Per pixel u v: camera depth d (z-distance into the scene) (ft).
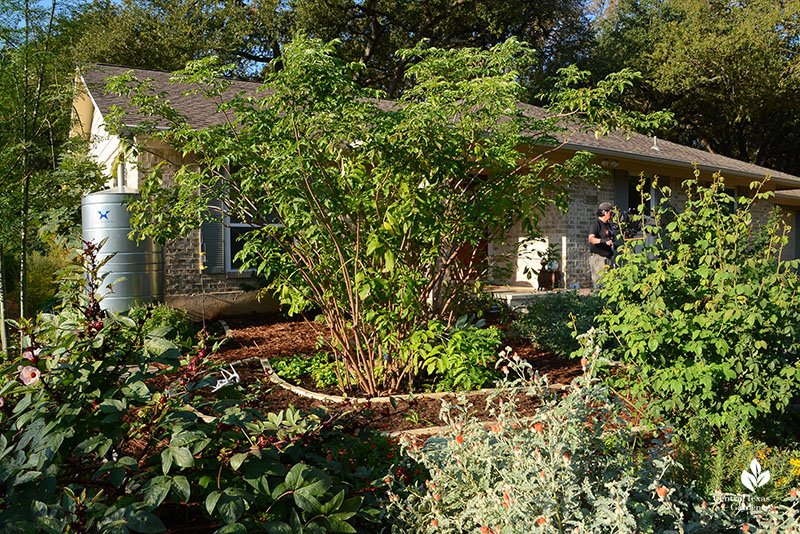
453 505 10.08
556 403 11.16
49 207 32.12
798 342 16.74
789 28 88.17
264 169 18.13
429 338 19.31
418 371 21.29
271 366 23.36
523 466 9.66
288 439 9.11
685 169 50.57
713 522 10.07
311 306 22.76
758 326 16.19
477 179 20.81
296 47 16.75
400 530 9.80
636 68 97.91
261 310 36.60
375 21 87.56
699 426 13.53
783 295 16.08
